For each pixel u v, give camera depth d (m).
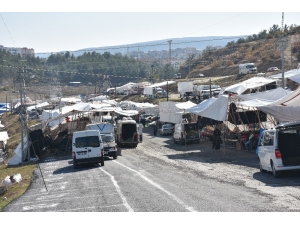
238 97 32.81
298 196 13.07
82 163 27.42
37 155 38.56
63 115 42.91
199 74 101.56
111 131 34.25
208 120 41.88
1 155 50.38
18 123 78.06
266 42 105.31
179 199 13.50
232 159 27.06
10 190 22.61
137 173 21.95
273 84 50.72
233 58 104.00
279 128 17.66
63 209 13.44
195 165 24.98
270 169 18.55
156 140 46.81
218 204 12.35
